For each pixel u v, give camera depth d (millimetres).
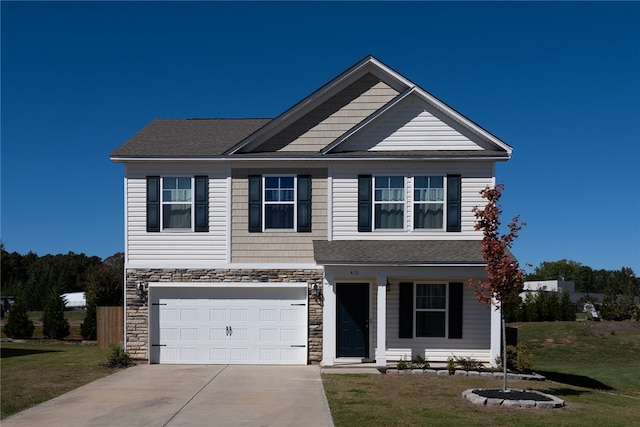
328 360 16688
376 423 10383
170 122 21766
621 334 31594
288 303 17953
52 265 82750
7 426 10172
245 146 18156
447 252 16797
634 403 13516
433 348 17609
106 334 23188
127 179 18031
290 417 10852
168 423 10430
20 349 23234
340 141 17844
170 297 18031
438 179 17922
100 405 11844
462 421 10594
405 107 18125
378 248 17172
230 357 17922
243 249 17969
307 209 17938
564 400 13000
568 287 62375
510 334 17828
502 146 17641
